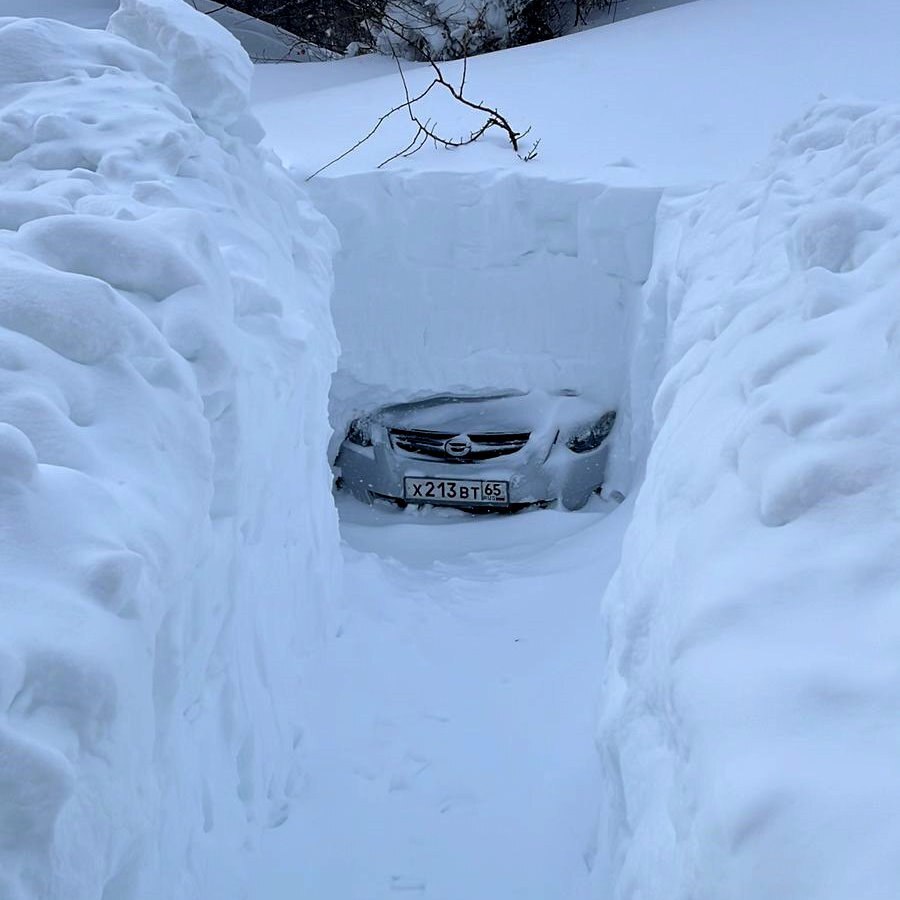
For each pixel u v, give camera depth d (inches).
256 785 130.2
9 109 153.2
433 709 170.1
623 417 231.6
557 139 254.8
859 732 58.3
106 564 72.2
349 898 132.4
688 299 160.6
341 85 368.2
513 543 225.0
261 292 142.8
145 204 136.5
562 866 134.5
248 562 131.3
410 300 240.1
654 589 93.0
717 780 60.2
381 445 240.1
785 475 77.2
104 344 94.4
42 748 62.1
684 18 334.0
